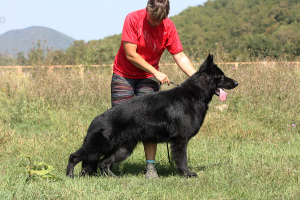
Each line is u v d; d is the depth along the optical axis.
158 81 4.53
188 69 4.50
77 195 3.17
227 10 68.06
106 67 13.43
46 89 9.80
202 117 4.25
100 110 9.20
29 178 3.69
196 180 3.79
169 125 4.10
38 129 7.39
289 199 3.13
